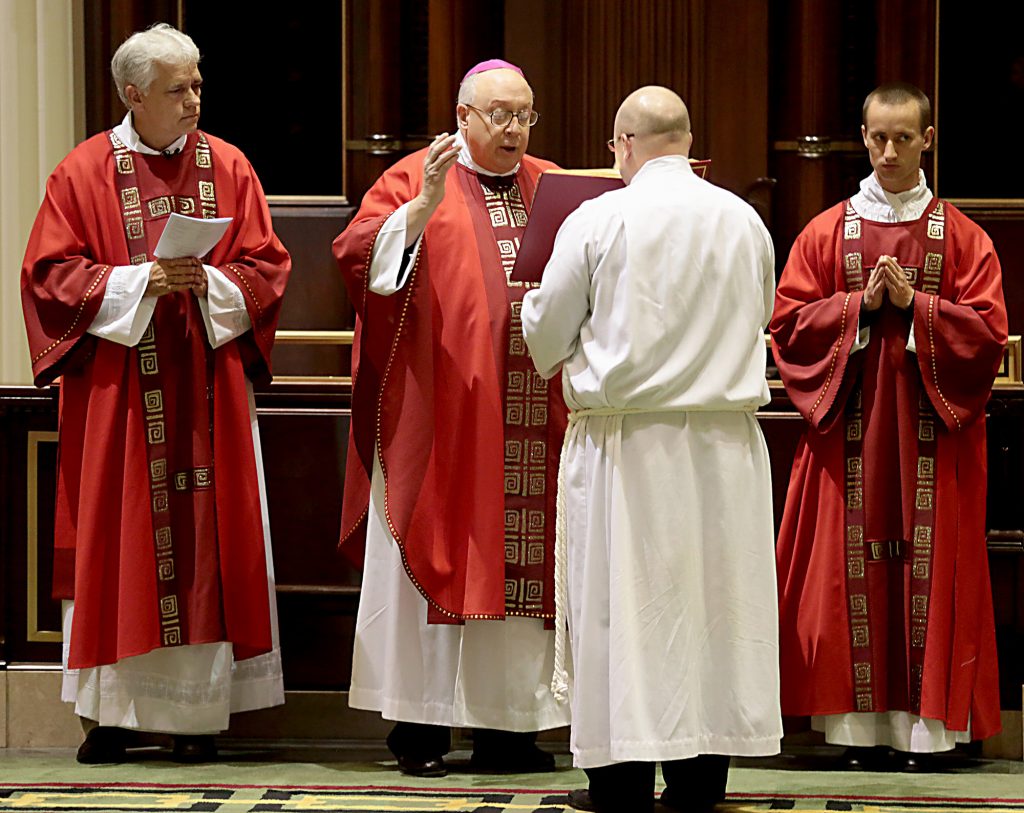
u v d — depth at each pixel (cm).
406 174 1955
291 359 2806
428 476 1897
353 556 1986
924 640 1933
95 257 1975
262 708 2077
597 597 1638
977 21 2798
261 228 2033
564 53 2819
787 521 2011
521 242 1723
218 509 1966
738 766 2002
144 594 1936
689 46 2798
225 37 2838
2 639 2114
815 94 2819
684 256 1622
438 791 1805
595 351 1630
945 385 1928
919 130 1958
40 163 2758
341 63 2827
